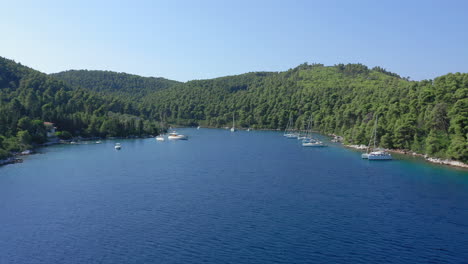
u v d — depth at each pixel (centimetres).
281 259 6044
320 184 11269
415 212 8425
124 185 11262
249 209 8694
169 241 6800
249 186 11038
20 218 8162
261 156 17812
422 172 13150
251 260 6009
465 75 18025
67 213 8481
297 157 17338
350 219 7969
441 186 10900
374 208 8744
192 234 7131
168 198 9706
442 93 17688
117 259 6097
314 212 8450
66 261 6050
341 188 10738
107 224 7731
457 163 14450
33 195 10094
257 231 7269
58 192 10412
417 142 17275
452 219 7944
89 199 9656
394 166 14462
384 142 18838
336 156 17575
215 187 10925
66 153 18975
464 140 14475
